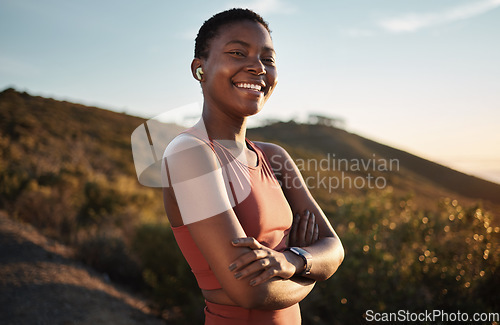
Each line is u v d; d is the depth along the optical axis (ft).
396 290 14.35
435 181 181.88
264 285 3.45
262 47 3.88
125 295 21.85
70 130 128.06
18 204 31.73
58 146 102.12
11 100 143.23
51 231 29.55
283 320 3.89
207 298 3.91
